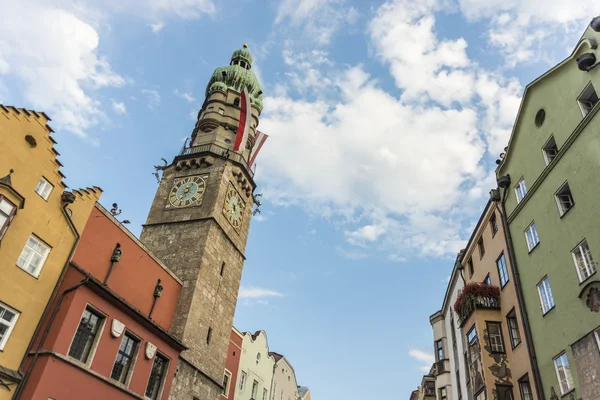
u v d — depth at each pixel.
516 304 26.00
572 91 23.36
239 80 52.59
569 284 21.50
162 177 43.44
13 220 21.33
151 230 38.78
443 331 40.12
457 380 34.53
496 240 29.80
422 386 45.06
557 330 21.89
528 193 26.12
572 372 20.36
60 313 22.05
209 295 35.91
